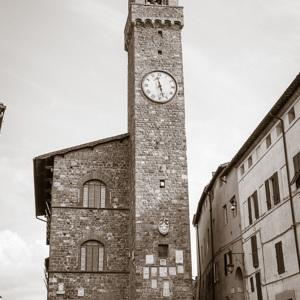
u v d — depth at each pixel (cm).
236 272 3672
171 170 3619
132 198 3584
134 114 3744
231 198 3891
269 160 3133
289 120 2861
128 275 3478
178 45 4006
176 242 3431
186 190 3575
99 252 3509
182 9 4109
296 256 2706
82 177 3659
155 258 3366
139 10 4053
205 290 5081
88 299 3372
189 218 3503
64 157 3678
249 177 3491
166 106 3800
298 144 2730
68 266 3419
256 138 3325
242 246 3569
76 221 3538
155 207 3494
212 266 4372
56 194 3575
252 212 3403
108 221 3584
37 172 3775
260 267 3195
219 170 4134
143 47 3950
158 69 3894
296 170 2736
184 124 3766
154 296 3275
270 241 3062
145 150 3641
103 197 3659
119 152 3791
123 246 3547
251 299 3366
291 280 2755
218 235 4281
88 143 3722
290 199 2778
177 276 3344
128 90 4144
